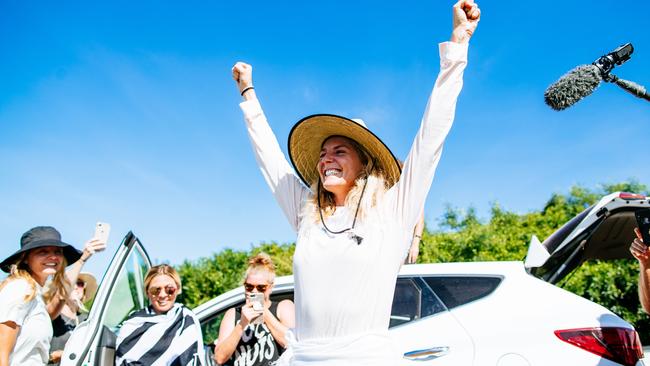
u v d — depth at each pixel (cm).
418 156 171
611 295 615
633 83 203
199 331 313
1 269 307
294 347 168
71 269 357
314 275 168
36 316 286
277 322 304
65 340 377
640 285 257
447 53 170
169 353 299
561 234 328
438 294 284
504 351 247
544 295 269
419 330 269
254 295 294
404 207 172
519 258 757
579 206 1029
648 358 293
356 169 195
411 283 293
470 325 262
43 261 309
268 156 215
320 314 164
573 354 242
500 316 262
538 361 241
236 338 292
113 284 295
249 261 309
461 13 175
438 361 251
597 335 245
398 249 170
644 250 250
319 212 188
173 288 318
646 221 248
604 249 362
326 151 201
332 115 192
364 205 178
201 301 825
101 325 282
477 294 279
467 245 793
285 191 210
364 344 158
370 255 165
